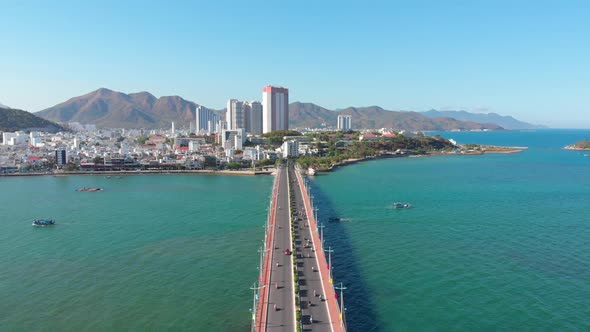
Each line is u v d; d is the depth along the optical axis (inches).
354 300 5492.1
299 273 5812.0
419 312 5187.0
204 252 7386.8
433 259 6914.4
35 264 6850.4
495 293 5674.2
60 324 4982.8
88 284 6063.0
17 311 5285.4
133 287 5949.8
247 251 7436.0
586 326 4864.7
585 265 6609.3
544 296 5575.8
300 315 4562.0
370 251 7322.8
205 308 5344.5
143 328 4896.7
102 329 4872.0
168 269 6609.3
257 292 5526.6
